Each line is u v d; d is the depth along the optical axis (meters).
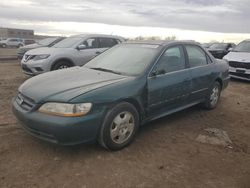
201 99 5.94
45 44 14.34
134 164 3.73
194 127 5.25
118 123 3.97
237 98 7.95
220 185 3.38
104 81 4.11
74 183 3.25
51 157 3.79
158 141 4.51
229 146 4.50
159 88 4.59
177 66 5.14
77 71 4.75
